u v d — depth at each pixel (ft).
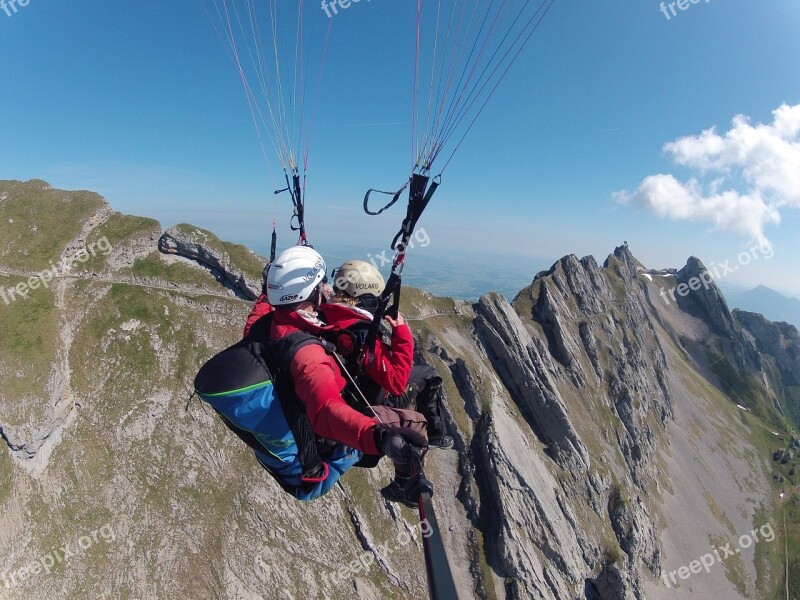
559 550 284.00
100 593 217.97
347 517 271.28
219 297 325.62
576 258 504.43
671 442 498.69
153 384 282.97
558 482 327.47
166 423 273.95
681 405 579.48
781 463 613.11
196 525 247.50
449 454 306.76
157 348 296.51
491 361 363.97
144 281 320.09
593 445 366.84
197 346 304.91
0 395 246.68
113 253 321.52
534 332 408.87
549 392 358.23
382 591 255.91
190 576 232.94
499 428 311.06
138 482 252.83
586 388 407.23
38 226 317.01
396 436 12.78
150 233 336.08
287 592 239.71
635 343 497.46
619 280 583.17
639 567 328.29
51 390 256.11
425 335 345.10
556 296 454.40
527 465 309.83
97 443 259.80
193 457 267.18
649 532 355.36
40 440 243.40
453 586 10.44
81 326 291.79
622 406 431.84
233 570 239.30
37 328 275.80
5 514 224.33
